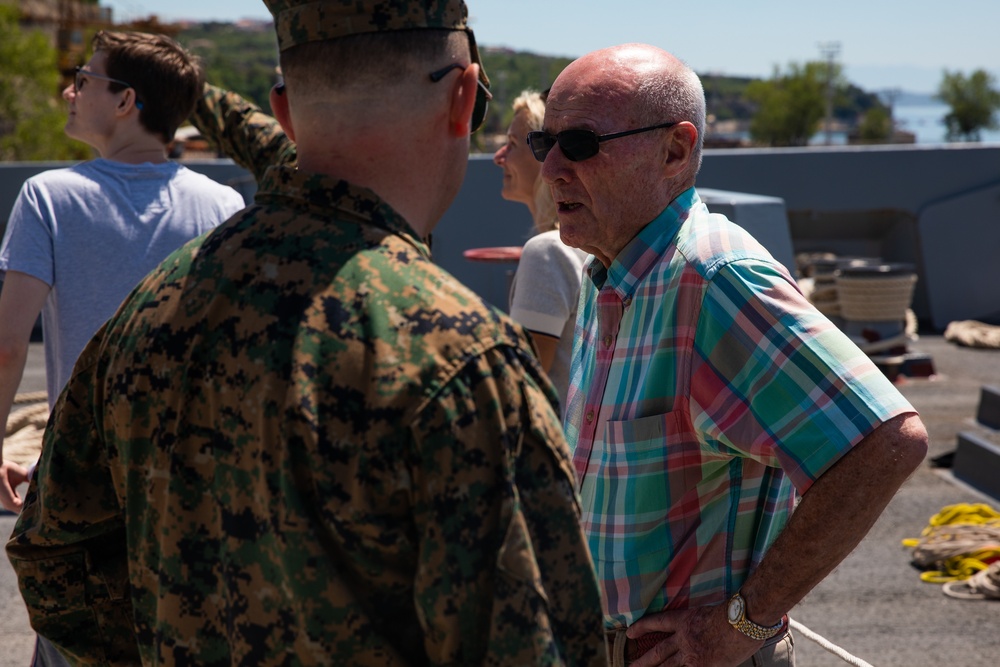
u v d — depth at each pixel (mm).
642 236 1941
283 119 1388
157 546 1248
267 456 1136
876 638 3986
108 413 1300
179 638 1223
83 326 2574
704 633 1809
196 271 1267
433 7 1253
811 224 11305
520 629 1102
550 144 1983
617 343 1959
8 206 10328
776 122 131000
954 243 10945
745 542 1892
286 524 1118
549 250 2793
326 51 1231
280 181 1280
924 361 9008
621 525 1896
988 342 10055
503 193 3182
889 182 10844
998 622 4117
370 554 1124
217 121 2629
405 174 1277
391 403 1113
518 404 1153
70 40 72438
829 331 1729
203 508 1207
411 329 1144
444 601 1102
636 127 1905
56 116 42656
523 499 1146
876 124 136500
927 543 4789
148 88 2598
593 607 1184
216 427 1190
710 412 1809
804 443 1701
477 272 10109
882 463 1660
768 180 10766
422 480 1111
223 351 1196
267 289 1199
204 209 2703
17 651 3902
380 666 1136
